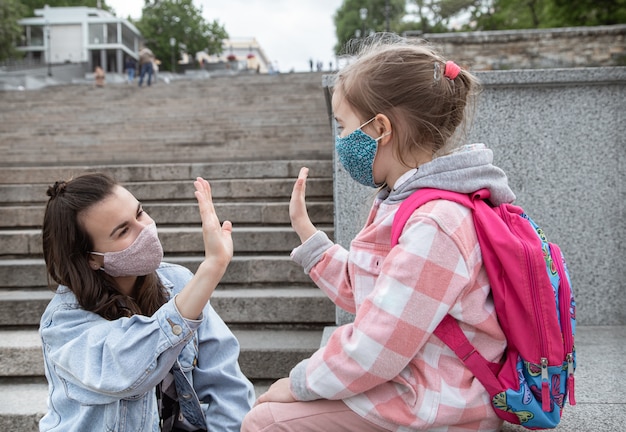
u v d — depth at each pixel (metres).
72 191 1.70
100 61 53.75
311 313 3.63
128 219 1.69
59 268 1.71
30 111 14.03
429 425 1.32
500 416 1.39
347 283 1.65
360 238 1.48
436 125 1.42
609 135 3.22
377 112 1.42
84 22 52.62
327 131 10.38
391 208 1.44
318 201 5.14
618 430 1.84
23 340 3.44
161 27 61.62
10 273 4.14
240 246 4.40
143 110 13.60
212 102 14.52
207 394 1.95
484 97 3.27
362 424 1.39
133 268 1.72
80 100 16.09
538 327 1.32
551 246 1.46
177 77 38.31
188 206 4.86
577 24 13.57
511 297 1.33
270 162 5.76
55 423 1.76
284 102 14.16
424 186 1.40
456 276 1.28
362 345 1.27
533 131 3.26
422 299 1.26
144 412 1.73
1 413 2.82
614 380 2.32
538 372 1.34
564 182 3.26
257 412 1.48
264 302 3.65
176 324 1.57
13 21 38.72
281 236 4.38
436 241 1.28
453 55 10.69
